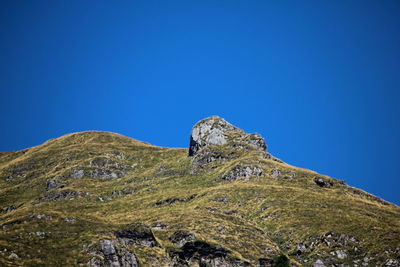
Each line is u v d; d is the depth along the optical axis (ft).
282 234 521.65
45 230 442.09
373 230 499.92
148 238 452.76
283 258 455.22
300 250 488.85
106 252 410.72
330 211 561.02
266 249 477.36
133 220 553.23
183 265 431.84
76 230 449.89
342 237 492.54
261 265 444.55
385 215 565.12
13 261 383.86
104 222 492.54
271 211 570.87
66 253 406.62
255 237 500.74
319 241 494.59
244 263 437.58
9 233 429.38
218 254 441.27
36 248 408.05
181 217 536.01
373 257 460.96
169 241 466.70
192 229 492.95
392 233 490.49
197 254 440.86
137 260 416.87
